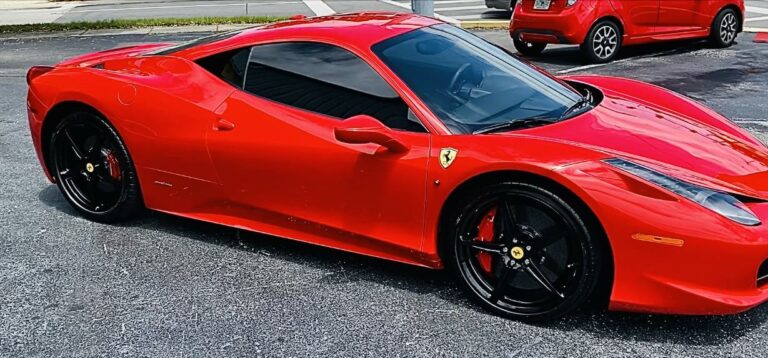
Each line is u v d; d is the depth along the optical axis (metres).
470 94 3.35
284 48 3.60
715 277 2.67
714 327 2.99
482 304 3.13
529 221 2.96
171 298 3.32
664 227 2.66
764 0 15.95
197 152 3.65
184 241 3.94
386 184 3.15
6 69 9.20
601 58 9.27
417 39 3.61
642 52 9.95
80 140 4.11
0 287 3.45
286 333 3.02
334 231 3.41
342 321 3.10
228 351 2.89
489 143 2.97
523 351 2.85
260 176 3.50
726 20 9.91
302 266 3.62
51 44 11.19
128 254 3.79
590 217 2.78
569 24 9.06
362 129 2.97
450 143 3.04
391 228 3.23
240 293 3.36
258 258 3.72
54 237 4.01
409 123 3.18
